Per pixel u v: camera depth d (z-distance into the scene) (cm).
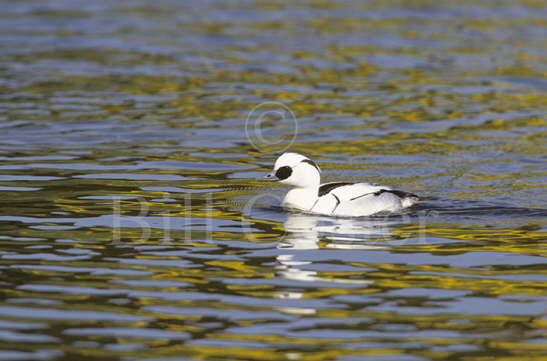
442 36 3466
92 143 1934
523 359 903
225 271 1159
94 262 1185
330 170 1762
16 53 3025
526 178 1698
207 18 3869
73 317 998
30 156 1806
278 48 3197
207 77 2706
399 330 973
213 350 919
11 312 1008
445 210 1488
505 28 3647
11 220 1370
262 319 998
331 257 1224
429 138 2031
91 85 2561
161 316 1004
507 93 2525
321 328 977
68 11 4019
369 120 2209
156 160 1809
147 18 3859
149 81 2634
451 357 908
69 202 1488
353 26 3681
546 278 1138
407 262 1207
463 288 1102
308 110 2309
